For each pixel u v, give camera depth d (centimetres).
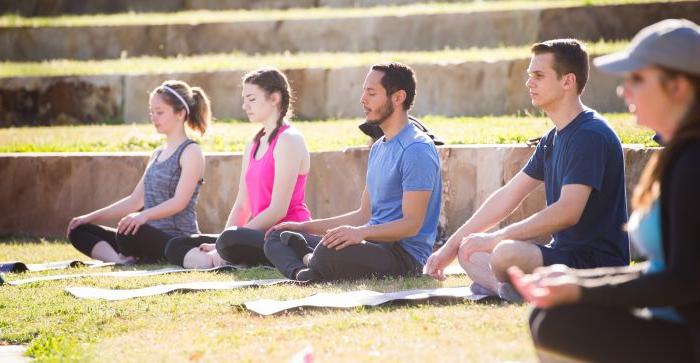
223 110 3381
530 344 912
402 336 1006
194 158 1855
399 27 3784
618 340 664
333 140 2398
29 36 4128
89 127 3247
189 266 1720
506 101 3161
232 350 1020
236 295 1368
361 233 1402
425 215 1453
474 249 1203
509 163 1933
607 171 1187
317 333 1066
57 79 3534
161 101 1861
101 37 4084
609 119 2514
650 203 679
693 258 631
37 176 2431
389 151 1454
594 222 1190
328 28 3866
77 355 1066
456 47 3716
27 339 1206
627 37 3544
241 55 3819
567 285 659
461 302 1206
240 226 1698
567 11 3594
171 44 4031
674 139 654
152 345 1094
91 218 1923
